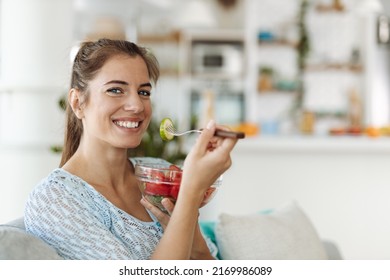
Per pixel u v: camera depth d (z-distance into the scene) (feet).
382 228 14.23
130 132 5.35
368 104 26.45
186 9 26.48
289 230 7.97
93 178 5.58
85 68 5.41
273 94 27.02
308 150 14.30
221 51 26.81
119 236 5.37
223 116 26.25
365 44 26.76
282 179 14.38
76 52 5.99
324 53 27.22
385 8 23.18
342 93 27.20
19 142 12.83
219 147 4.55
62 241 4.99
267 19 27.30
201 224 8.23
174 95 27.30
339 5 26.66
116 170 5.69
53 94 12.84
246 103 26.32
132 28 27.04
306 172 14.34
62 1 13.03
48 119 12.83
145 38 26.96
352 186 14.25
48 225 5.00
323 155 14.29
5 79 12.95
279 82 26.55
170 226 4.66
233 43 27.12
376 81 26.91
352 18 27.20
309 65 26.71
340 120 27.22
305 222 8.48
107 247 4.98
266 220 7.93
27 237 4.66
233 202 14.46
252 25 26.12
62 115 12.67
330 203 14.29
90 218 5.11
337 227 14.28
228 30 27.50
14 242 4.51
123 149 5.62
